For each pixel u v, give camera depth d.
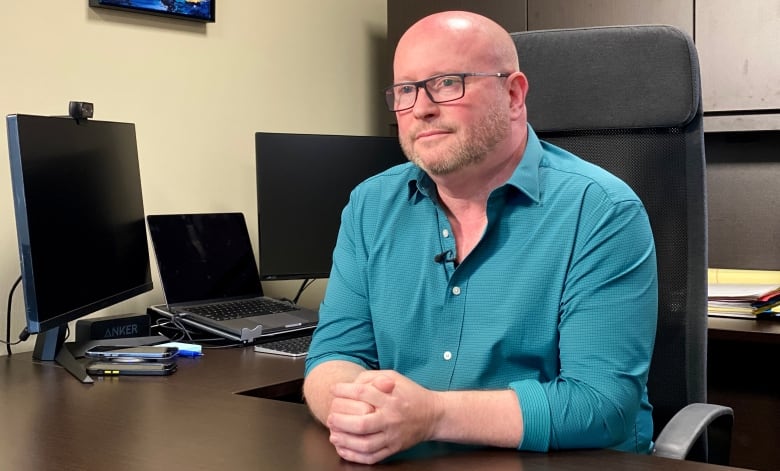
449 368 1.40
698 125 1.65
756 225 2.68
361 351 1.51
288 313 2.16
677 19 2.41
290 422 1.31
